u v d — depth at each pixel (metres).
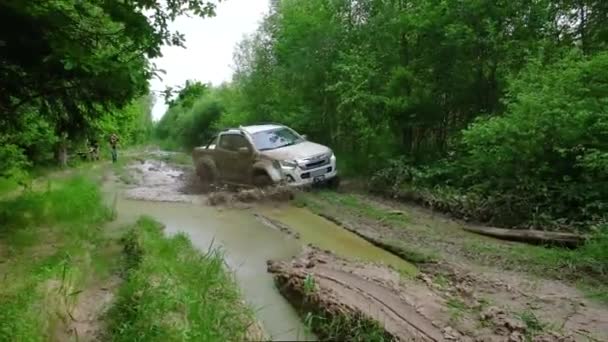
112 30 6.39
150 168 19.47
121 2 5.89
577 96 7.65
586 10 9.94
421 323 4.03
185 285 4.61
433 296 4.67
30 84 6.51
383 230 7.31
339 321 3.96
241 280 5.16
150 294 4.30
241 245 6.59
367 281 4.98
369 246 6.62
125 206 9.92
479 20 10.51
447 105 11.62
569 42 10.12
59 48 5.57
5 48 5.92
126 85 6.27
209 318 3.88
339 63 13.97
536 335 3.88
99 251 6.36
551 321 4.21
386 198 10.12
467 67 10.89
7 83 6.49
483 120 9.24
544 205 7.56
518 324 4.03
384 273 5.32
